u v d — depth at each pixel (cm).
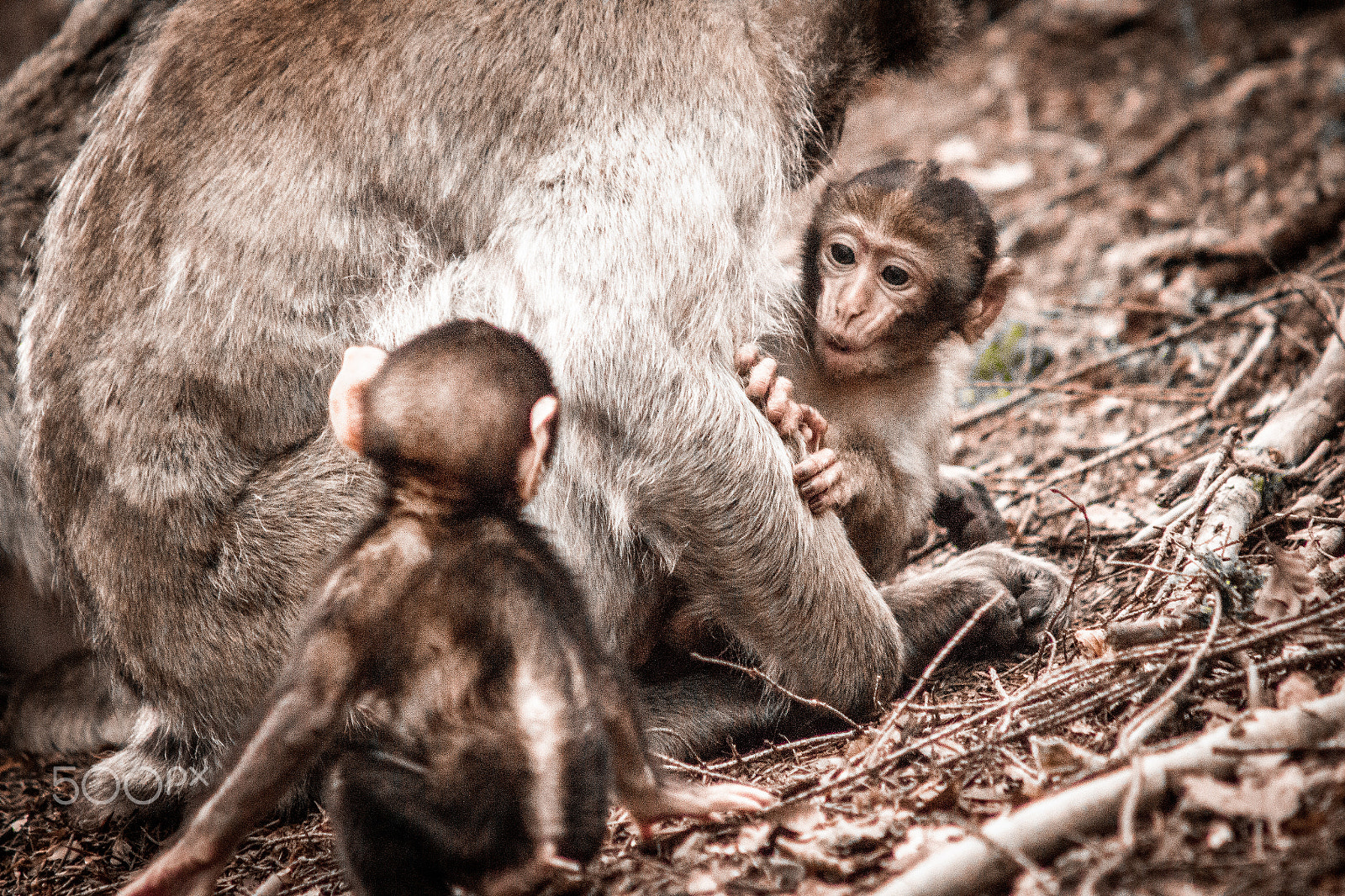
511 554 529
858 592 786
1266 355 1141
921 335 848
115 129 784
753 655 822
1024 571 881
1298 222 1351
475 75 736
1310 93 1714
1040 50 2122
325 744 500
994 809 580
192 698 758
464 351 543
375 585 516
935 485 904
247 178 726
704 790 577
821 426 804
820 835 579
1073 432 1173
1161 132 1759
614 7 748
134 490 737
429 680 516
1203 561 691
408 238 747
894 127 2038
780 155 813
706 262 741
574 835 496
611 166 732
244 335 725
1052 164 1770
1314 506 843
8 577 1116
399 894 505
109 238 751
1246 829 513
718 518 745
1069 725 647
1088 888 482
